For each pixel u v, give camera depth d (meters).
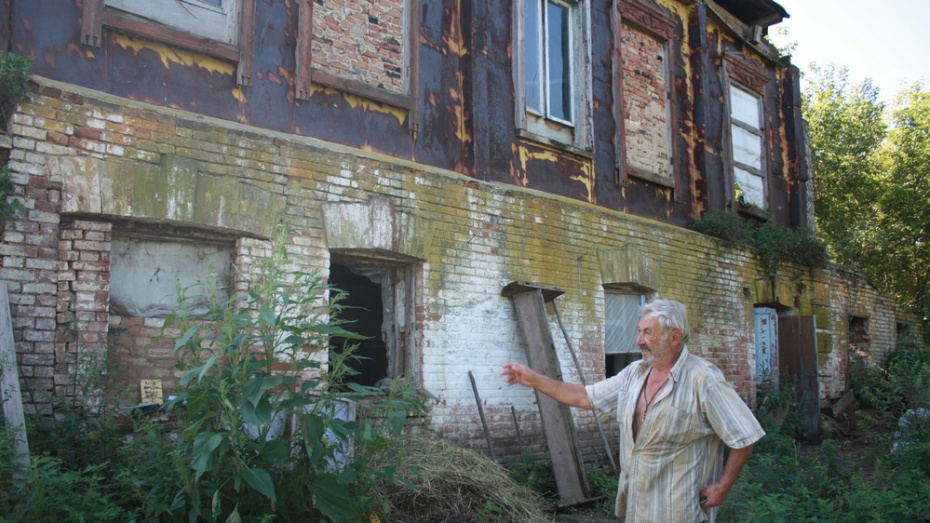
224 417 3.85
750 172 12.38
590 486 7.03
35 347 4.70
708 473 3.40
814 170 19.92
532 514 5.69
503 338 7.40
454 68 7.66
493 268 7.40
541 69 8.80
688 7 11.22
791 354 11.53
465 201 7.24
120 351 5.16
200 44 5.75
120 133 5.14
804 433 10.91
